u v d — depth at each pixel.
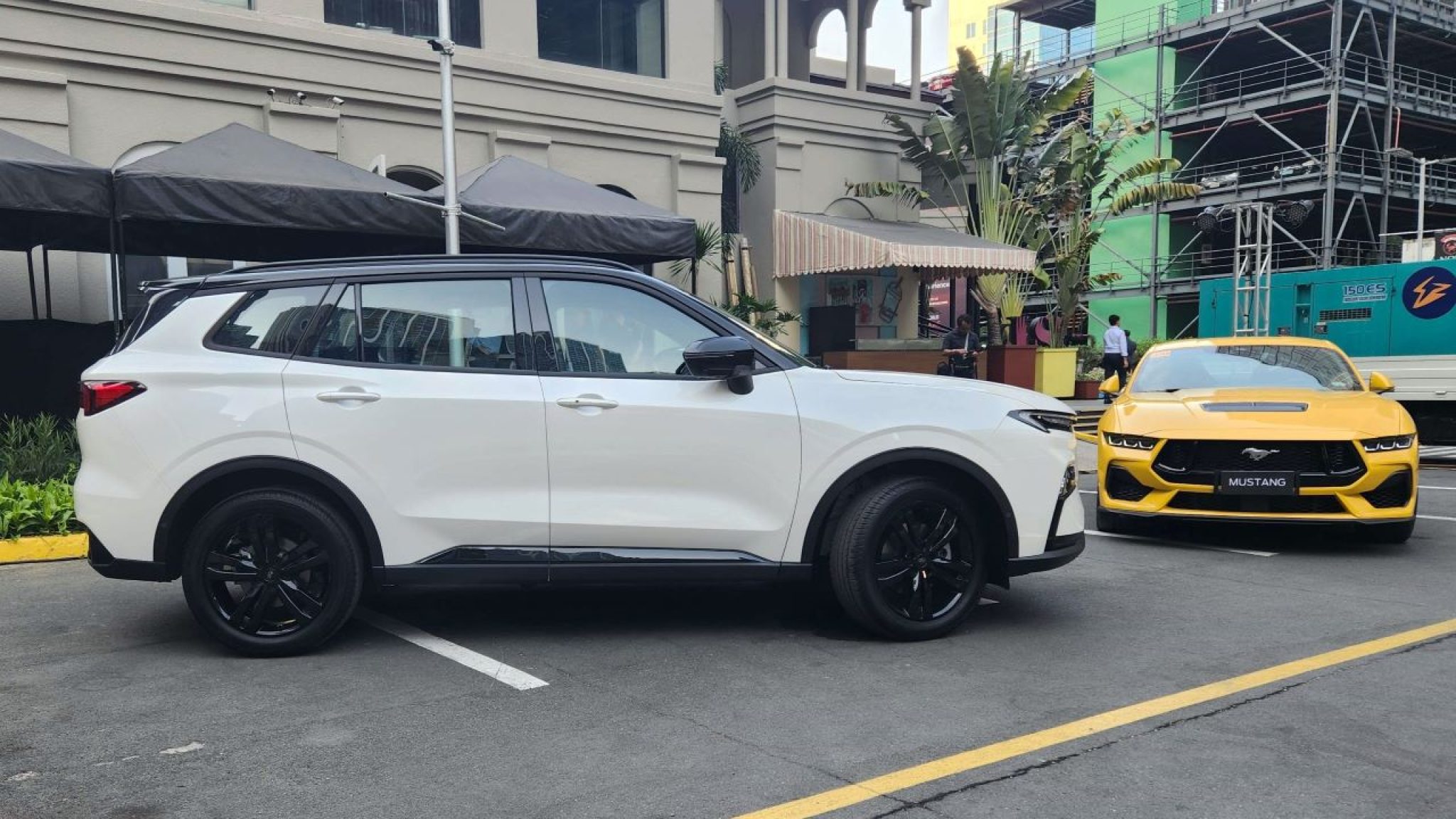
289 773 3.25
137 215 8.17
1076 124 20.05
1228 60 34.03
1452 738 3.52
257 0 11.72
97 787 3.15
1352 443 6.58
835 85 24.09
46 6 10.34
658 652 4.59
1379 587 5.89
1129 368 21.98
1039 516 4.84
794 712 3.81
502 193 9.95
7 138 8.26
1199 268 33.00
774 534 4.65
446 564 4.47
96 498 4.36
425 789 3.13
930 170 19.34
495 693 4.02
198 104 11.38
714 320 4.82
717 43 18.44
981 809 2.98
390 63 12.52
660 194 14.99
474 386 4.52
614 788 3.13
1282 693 3.99
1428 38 31.94
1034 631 4.95
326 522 4.42
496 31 13.44
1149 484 6.96
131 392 4.38
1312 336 15.15
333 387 4.44
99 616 5.21
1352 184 28.83
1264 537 7.54
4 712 3.81
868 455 4.68
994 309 19.39
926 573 4.79
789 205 17.12
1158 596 5.66
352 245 11.24
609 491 4.55
